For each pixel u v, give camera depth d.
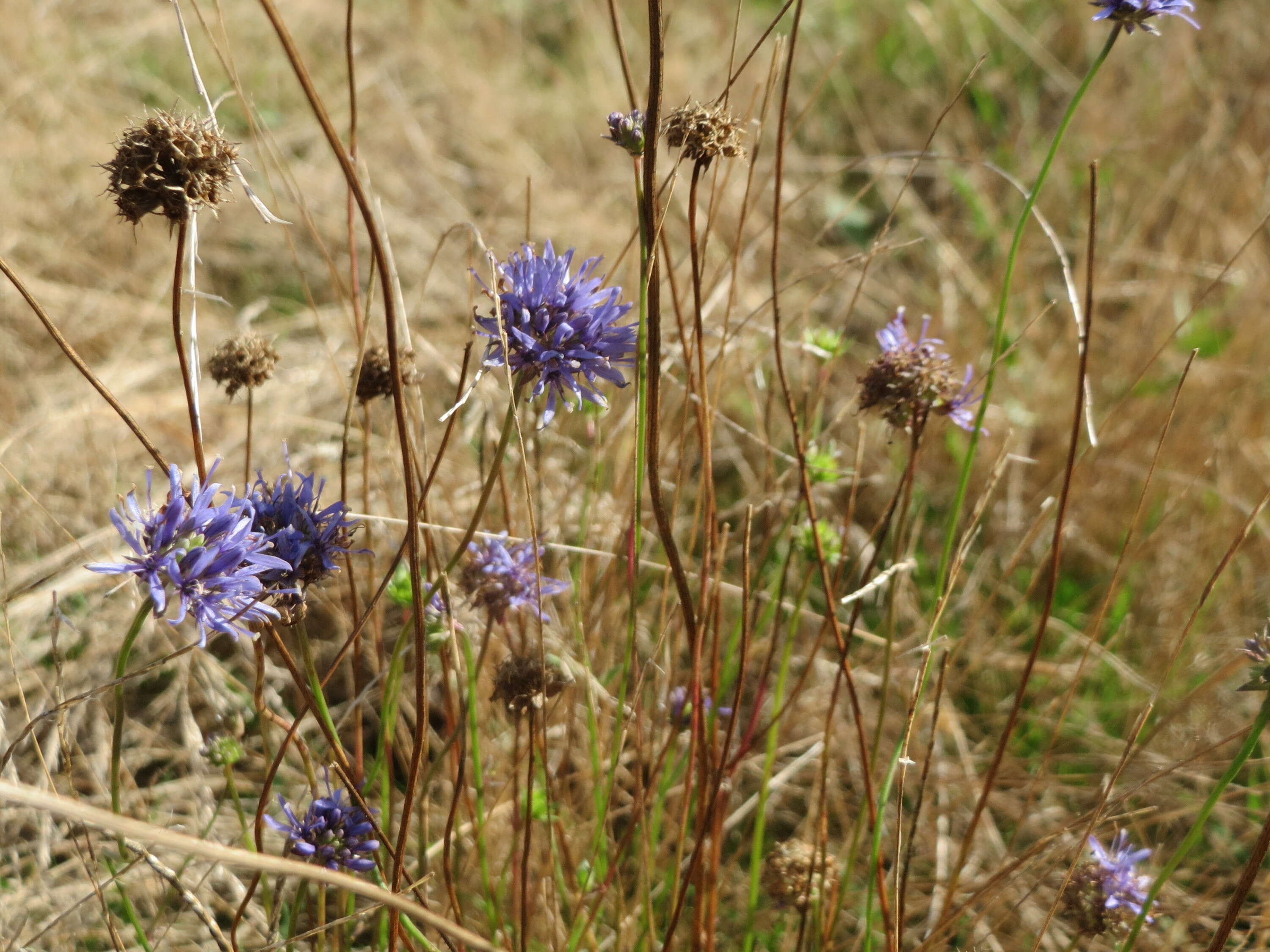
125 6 0.76
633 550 0.32
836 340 0.39
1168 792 0.42
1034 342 0.59
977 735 0.46
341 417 0.53
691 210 0.30
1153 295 0.58
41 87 0.64
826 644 0.46
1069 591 0.50
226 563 0.27
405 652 0.41
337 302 0.61
